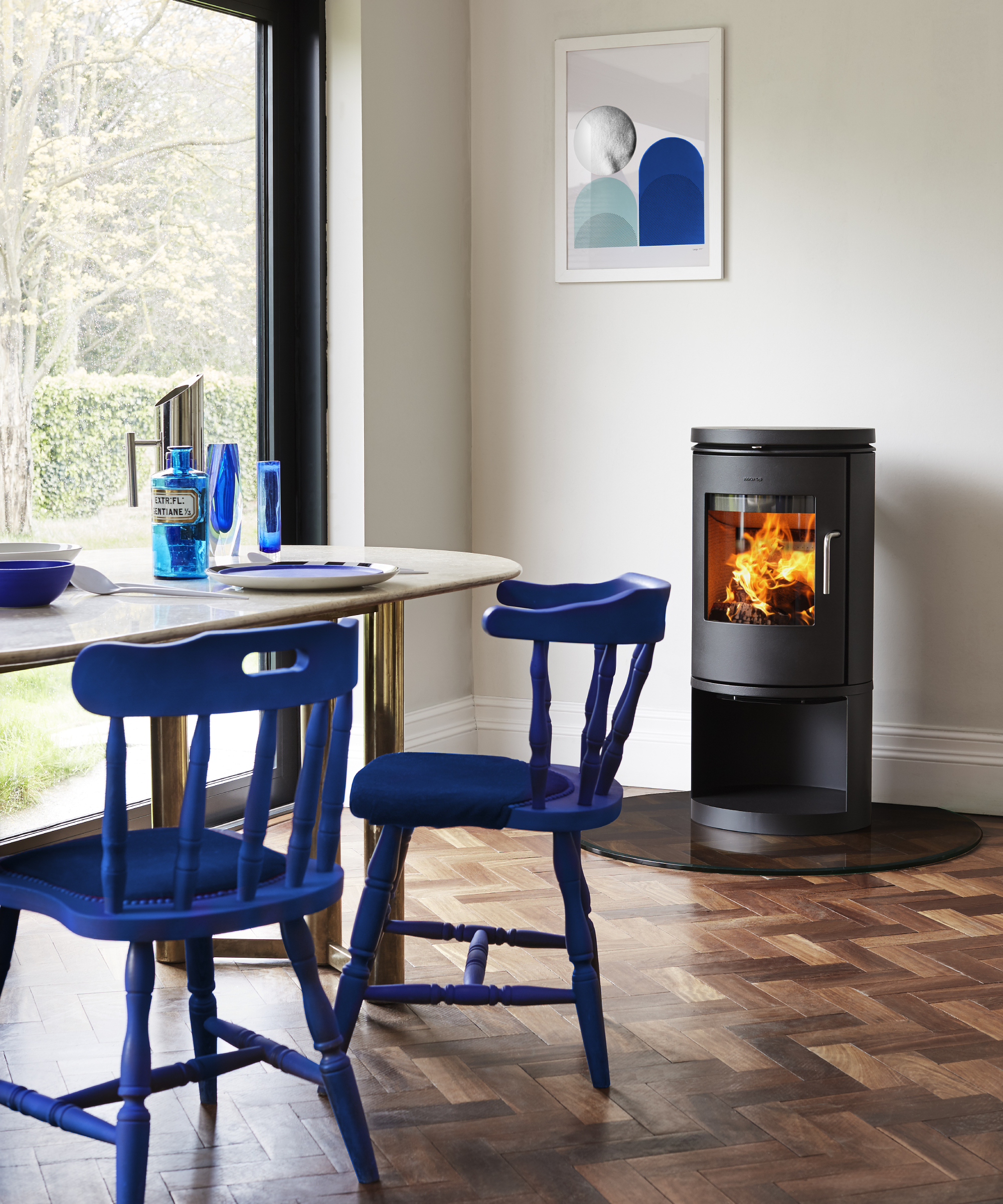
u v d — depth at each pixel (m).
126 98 3.46
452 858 3.58
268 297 3.98
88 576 2.13
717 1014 2.56
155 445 2.54
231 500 2.60
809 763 4.04
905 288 3.99
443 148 4.31
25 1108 1.81
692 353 4.21
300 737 4.10
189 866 1.71
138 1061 1.75
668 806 4.06
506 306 4.42
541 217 4.34
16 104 3.15
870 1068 2.33
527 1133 2.11
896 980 2.73
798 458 3.58
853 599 3.66
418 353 4.25
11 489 3.21
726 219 4.14
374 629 2.61
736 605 3.69
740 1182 1.96
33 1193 1.94
